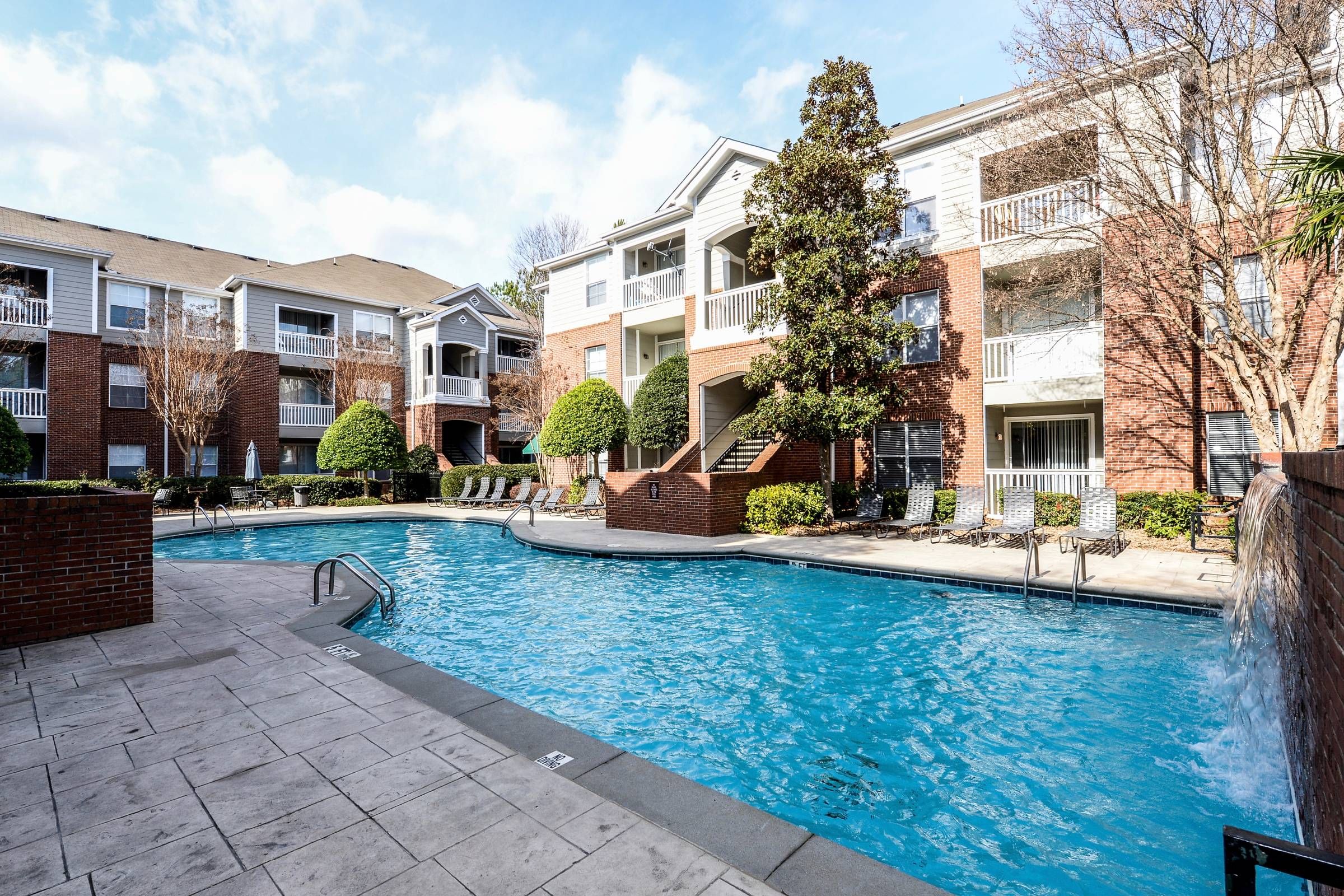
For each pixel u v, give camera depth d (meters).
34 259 20.56
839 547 11.73
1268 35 9.28
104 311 23.36
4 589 5.85
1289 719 3.81
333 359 27.39
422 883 2.53
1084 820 3.76
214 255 29.70
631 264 22.52
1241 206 10.65
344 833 2.88
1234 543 9.58
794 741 4.80
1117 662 6.19
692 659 6.57
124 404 22.94
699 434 17.62
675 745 4.77
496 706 4.42
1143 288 11.35
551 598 9.14
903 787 4.16
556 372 24.16
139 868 2.64
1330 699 2.40
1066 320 13.62
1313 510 2.85
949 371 14.77
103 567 6.42
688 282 18.55
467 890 2.48
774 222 13.86
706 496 13.41
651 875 2.56
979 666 6.21
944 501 13.96
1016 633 7.11
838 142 13.55
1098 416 15.02
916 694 5.63
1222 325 11.91
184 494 21.17
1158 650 6.50
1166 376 12.34
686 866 2.62
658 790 3.26
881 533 13.30
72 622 6.21
